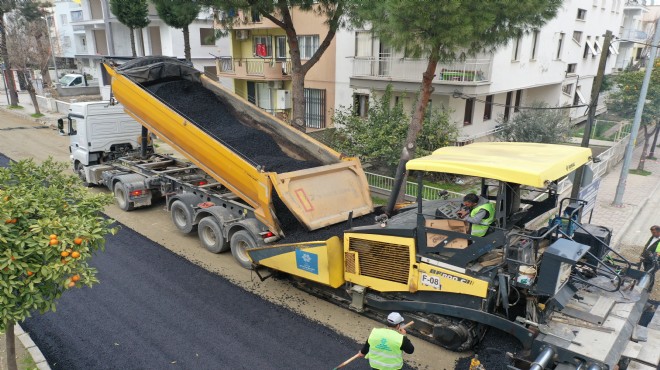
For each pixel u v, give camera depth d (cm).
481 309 572
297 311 730
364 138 1373
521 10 805
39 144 1905
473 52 938
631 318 544
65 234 429
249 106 1027
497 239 543
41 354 591
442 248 588
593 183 1032
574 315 543
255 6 1140
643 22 4494
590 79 2564
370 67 1692
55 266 416
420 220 600
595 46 2489
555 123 1542
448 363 603
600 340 499
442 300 608
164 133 965
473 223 557
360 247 671
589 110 1020
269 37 2205
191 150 915
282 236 784
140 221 1108
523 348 586
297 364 598
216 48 2955
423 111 978
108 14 3192
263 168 775
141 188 1140
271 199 769
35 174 530
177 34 2772
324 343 645
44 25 3350
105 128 1280
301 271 723
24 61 2712
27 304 421
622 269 648
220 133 929
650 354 507
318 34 1930
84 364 588
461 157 591
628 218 1165
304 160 927
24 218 429
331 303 757
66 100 3009
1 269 398
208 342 641
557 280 500
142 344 632
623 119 2081
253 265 804
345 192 833
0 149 1788
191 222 984
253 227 833
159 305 736
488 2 766
